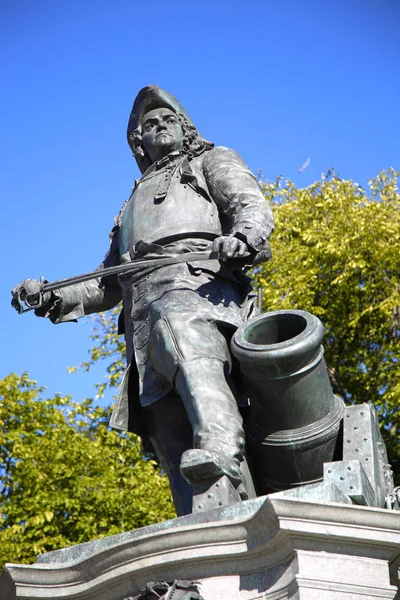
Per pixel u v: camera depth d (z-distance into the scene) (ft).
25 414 49.29
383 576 12.93
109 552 13.70
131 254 17.26
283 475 15.74
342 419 15.49
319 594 12.63
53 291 18.12
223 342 16.05
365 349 53.57
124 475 47.26
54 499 45.14
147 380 16.39
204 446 14.73
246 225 16.02
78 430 51.72
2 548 42.52
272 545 13.01
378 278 54.24
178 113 18.48
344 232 54.29
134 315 16.76
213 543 13.28
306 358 14.82
